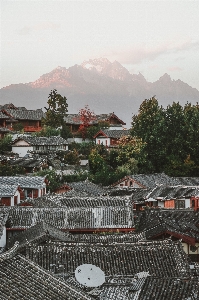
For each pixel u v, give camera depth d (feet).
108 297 84.53
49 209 169.89
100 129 365.61
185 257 116.47
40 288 71.31
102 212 171.01
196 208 222.89
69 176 283.79
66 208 170.81
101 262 115.14
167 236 150.92
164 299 84.74
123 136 333.21
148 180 270.87
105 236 143.95
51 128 360.89
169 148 321.32
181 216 186.70
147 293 86.38
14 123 372.79
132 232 158.30
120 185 273.75
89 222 167.12
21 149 321.11
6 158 284.20
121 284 89.04
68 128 384.27
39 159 283.79
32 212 167.73
